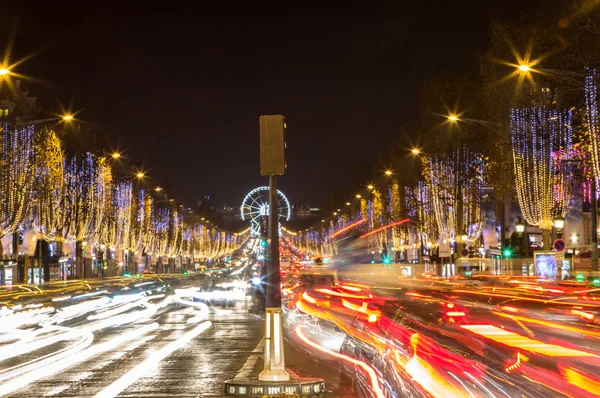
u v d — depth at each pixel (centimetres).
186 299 5909
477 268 6247
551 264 4409
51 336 2992
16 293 6775
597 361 1462
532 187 4272
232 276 8281
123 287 8131
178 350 2405
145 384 1672
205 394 1525
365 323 1709
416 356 1488
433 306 1766
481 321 1675
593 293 3812
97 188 9169
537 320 2466
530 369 1396
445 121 5981
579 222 7662
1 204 6744
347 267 8206
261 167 1586
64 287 8094
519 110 4131
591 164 3594
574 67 3397
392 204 9319
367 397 1419
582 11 3197
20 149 6888
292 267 14450
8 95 8025
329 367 1934
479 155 5966
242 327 3369
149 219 14375
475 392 1248
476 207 6147
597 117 3303
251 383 1514
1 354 2353
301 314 3950
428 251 8875
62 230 8506
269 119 1586
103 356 2256
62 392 1573
